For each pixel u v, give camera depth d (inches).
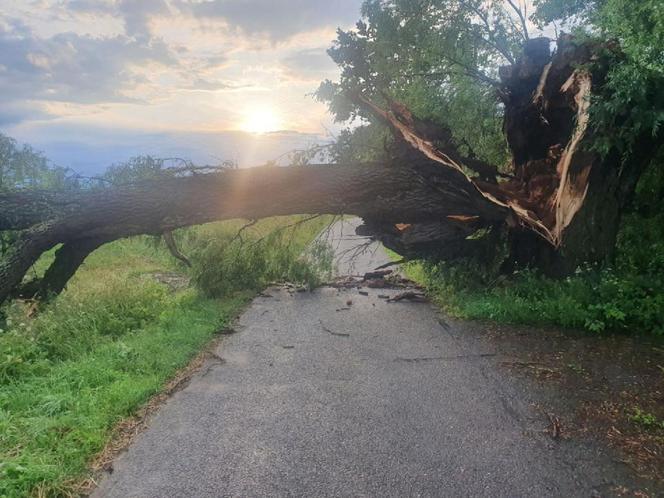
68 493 120.8
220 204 285.1
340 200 289.0
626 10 249.3
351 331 248.2
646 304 229.5
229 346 228.4
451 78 391.5
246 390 178.9
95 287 298.4
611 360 194.9
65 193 284.7
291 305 304.3
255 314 283.9
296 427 150.9
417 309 288.4
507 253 297.7
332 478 124.9
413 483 122.0
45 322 233.6
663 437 140.4
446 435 144.2
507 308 249.6
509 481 122.0
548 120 301.6
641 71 226.7
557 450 135.2
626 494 116.6
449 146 314.3
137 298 286.7
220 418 157.6
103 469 131.0
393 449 137.3
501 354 206.7
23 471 122.6
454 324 252.7
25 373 189.6
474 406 162.1
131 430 151.3
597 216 265.0
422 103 382.3
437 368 195.5
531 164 309.7
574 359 197.5
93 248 288.2
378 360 206.5
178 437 146.3
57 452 134.2
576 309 233.5
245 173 292.7
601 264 267.9
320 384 183.2
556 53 284.8
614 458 130.9
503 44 391.2
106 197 277.0
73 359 209.8
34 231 261.6
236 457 135.3
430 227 309.4
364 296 326.3
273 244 356.5
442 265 320.8
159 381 184.2
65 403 161.2
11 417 150.4
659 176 306.7
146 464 132.6
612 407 158.2
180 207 281.3
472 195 280.1
